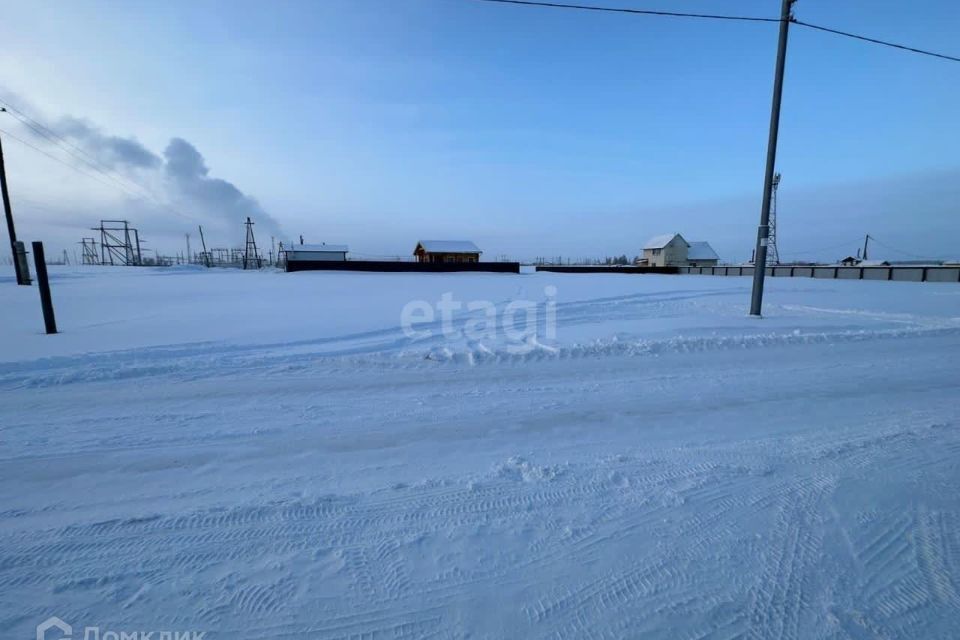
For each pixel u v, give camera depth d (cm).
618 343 804
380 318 1143
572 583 240
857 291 2084
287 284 2527
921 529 287
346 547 267
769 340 857
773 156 1144
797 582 241
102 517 296
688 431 444
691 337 860
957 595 233
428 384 591
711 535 280
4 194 2459
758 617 219
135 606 222
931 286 2427
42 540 271
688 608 224
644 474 355
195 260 9894
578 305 1442
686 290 2088
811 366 689
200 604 224
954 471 362
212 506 309
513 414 487
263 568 249
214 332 935
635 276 3888
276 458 383
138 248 8756
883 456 388
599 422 466
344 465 371
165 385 577
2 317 1184
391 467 368
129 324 1047
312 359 701
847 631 211
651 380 614
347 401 524
